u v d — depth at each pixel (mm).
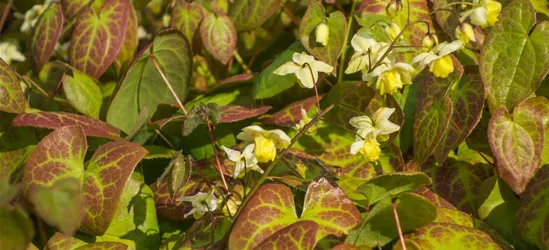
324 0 601
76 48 570
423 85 528
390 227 480
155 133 557
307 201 485
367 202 502
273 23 615
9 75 521
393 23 519
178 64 562
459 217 500
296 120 538
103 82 588
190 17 590
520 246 499
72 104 557
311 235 459
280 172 517
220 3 592
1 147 528
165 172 472
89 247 487
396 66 481
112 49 567
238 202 493
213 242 479
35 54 577
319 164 518
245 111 536
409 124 542
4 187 486
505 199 510
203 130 554
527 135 503
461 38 501
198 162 541
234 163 529
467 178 527
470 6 542
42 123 508
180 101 569
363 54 500
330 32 531
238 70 623
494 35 515
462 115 518
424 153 511
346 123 544
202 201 481
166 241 501
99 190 487
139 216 509
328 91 572
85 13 572
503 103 513
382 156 531
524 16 510
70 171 492
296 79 536
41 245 507
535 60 509
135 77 563
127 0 574
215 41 577
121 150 493
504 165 500
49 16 577
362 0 559
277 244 460
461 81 523
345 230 479
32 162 490
